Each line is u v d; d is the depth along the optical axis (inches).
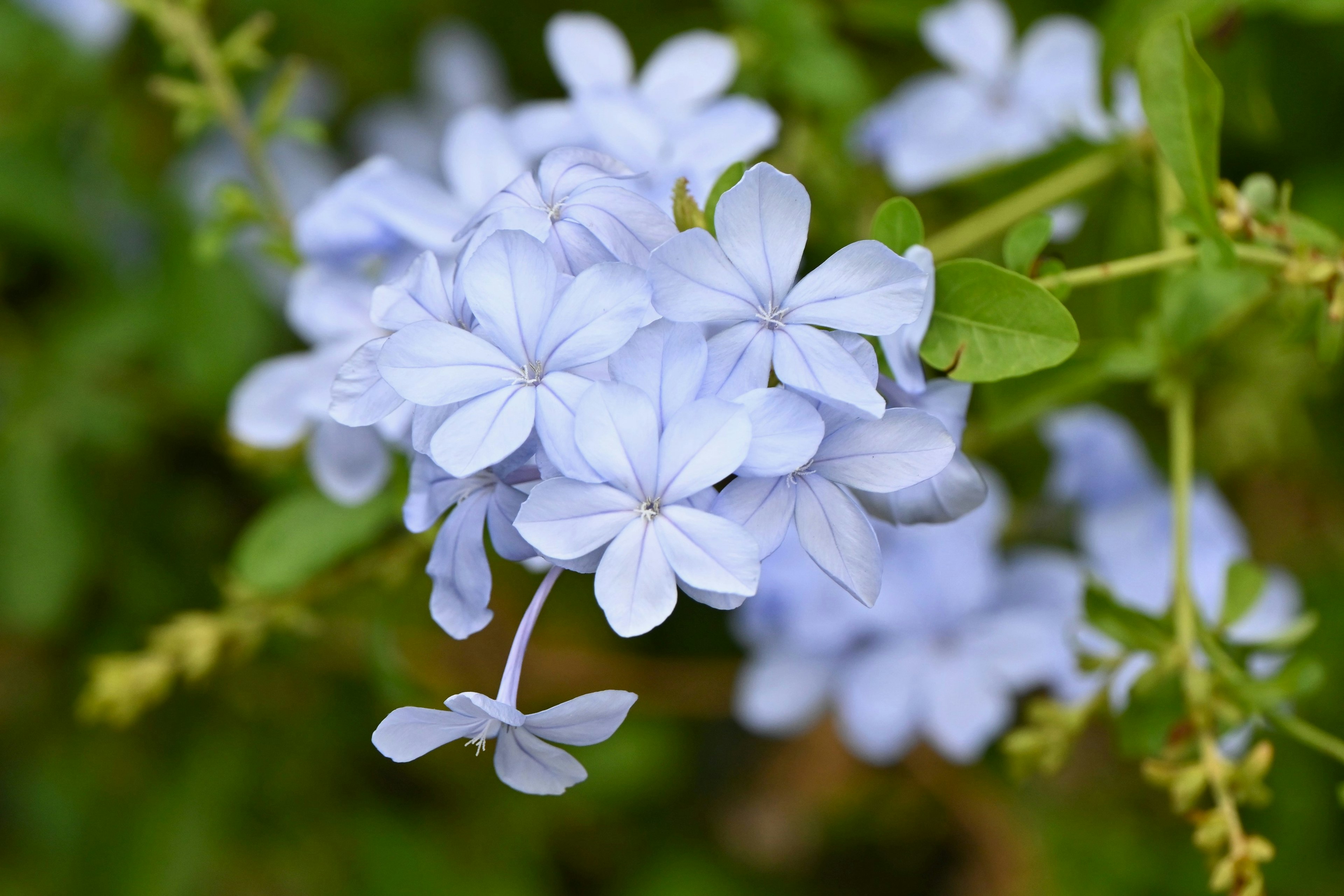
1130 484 21.6
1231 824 18.5
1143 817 24.0
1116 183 20.7
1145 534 21.4
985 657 21.5
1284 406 22.5
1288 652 20.3
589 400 16.8
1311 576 23.7
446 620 17.5
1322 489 23.6
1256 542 24.1
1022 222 19.3
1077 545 23.0
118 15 25.1
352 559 21.2
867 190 22.0
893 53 24.9
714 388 17.1
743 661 24.4
